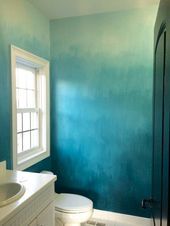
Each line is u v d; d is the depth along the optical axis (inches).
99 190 96.0
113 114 92.7
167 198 31.7
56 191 100.2
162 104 39.9
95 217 96.0
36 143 96.5
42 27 92.7
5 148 70.8
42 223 55.5
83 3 83.5
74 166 99.2
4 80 69.6
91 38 94.0
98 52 93.4
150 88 87.4
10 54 71.8
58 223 78.4
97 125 95.1
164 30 37.9
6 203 45.4
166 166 33.3
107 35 91.8
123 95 91.0
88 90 95.7
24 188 53.4
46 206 57.9
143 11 86.8
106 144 94.3
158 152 45.5
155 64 55.2
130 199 92.0
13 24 73.5
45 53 95.6
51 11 90.5
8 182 58.1
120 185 93.1
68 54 97.6
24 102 89.7
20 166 77.8
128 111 90.7
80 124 97.5
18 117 84.9
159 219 41.8
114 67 91.7
